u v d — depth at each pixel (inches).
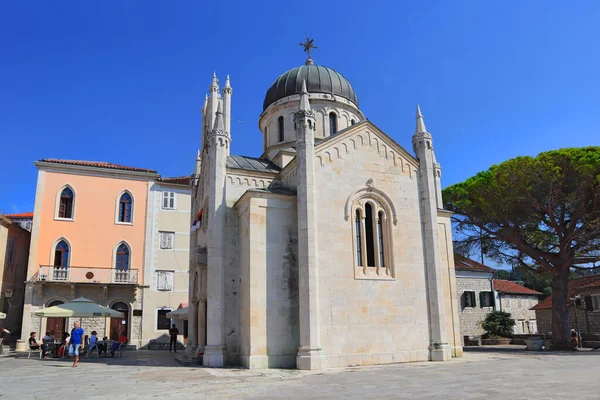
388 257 975.0
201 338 1005.2
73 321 1626.5
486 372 711.1
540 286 3034.0
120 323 1702.8
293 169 1016.9
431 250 1003.3
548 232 1435.8
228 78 1268.5
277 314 880.3
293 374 732.7
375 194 991.6
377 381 621.6
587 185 1284.4
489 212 1435.8
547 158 1309.1
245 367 852.6
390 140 1034.1
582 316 1831.9
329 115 1302.9
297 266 920.9
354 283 916.6
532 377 635.5
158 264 1801.2
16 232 1736.0
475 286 2103.8
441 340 954.7
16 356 1286.9
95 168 1772.9
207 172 1152.2
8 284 1663.4
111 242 1749.5
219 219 972.6
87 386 621.3
